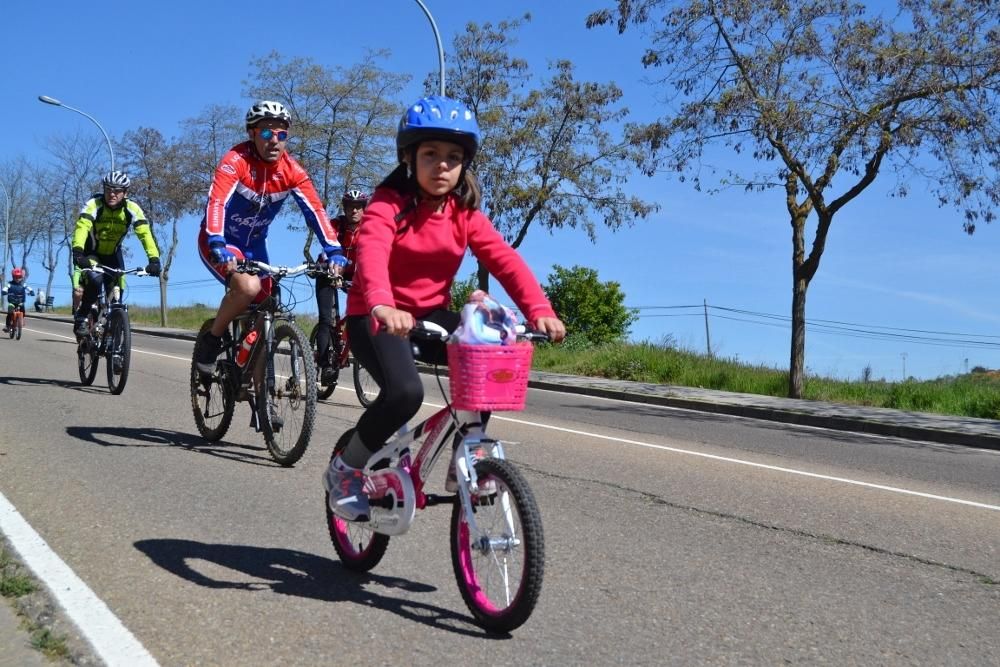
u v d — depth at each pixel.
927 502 7.42
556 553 5.12
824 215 18.44
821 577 4.96
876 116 16.83
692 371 21.02
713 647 3.83
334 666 3.42
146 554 4.66
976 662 3.82
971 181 16.73
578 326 41.03
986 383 18.89
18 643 3.45
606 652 3.70
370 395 10.92
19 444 7.43
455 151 3.93
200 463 7.02
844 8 17.45
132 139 41.28
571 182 25.19
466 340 3.52
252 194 7.06
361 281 3.78
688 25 18.50
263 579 4.39
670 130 19.02
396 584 4.41
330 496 4.27
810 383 19.69
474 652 3.62
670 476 7.83
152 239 10.95
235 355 7.52
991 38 16.39
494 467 3.73
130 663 3.33
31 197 60.00
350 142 34.97
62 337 25.09
